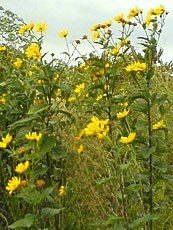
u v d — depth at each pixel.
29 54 1.46
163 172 1.36
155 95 1.38
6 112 1.65
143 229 1.32
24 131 1.48
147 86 1.39
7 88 1.72
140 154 1.35
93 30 1.75
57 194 1.48
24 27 1.65
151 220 1.28
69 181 1.51
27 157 1.32
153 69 1.40
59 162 1.56
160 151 1.37
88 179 1.49
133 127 1.49
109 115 1.63
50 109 1.45
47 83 1.44
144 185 1.34
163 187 1.46
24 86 1.65
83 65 2.09
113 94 1.72
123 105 1.61
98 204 1.44
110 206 1.45
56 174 1.50
